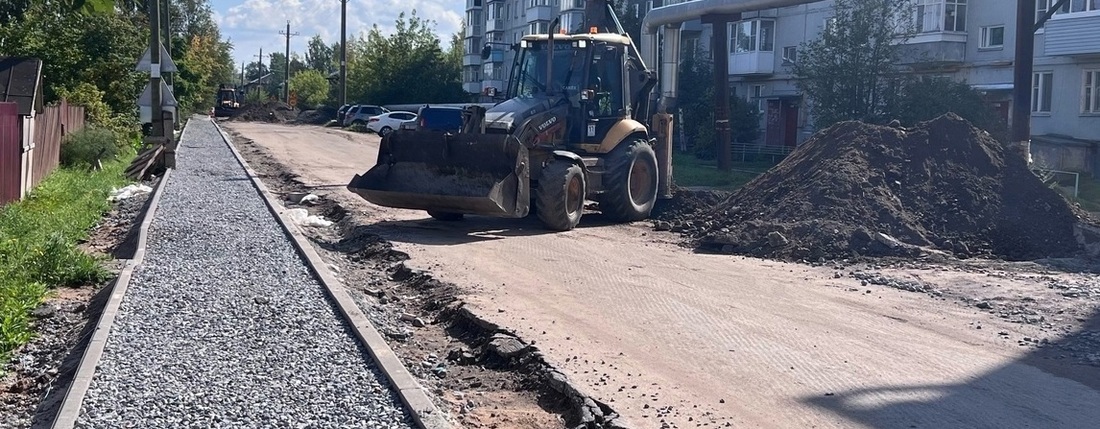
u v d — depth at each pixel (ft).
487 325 28.76
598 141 54.60
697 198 60.03
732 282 36.65
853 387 23.18
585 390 22.65
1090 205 67.62
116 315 28.30
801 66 102.17
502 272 38.22
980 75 108.37
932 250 42.91
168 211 53.98
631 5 146.30
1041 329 29.19
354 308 29.60
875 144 50.88
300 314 29.27
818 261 41.63
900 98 94.94
